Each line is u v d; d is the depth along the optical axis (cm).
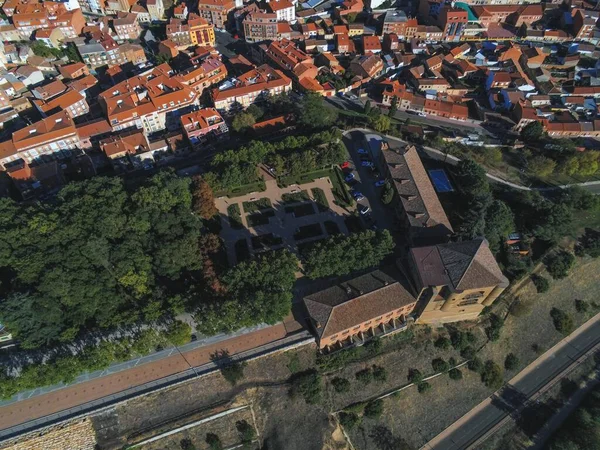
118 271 11850
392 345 12556
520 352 13425
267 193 15438
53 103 18388
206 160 17188
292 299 12650
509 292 13750
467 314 13000
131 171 16900
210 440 11062
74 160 17238
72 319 11388
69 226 11731
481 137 18438
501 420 12525
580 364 13538
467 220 13750
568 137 19112
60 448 10456
